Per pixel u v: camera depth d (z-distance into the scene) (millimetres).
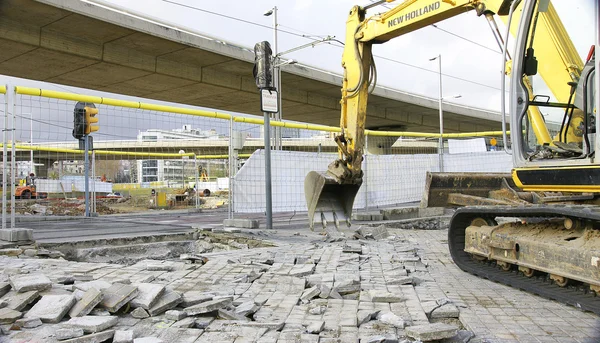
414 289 5352
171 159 20547
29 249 7430
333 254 7328
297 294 4988
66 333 3521
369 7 9492
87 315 4008
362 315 4207
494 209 5691
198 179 22188
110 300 4164
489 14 6980
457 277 6016
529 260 5297
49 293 4449
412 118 41094
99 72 23094
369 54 9672
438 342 3658
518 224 5797
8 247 7535
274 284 5348
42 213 16750
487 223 6289
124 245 8688
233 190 11031
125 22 19000
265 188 10836
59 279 5070
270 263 6613
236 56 23406
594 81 4938
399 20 8648
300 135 20469
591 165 4770
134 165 24078
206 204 24016
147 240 9109
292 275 5824
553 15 5656
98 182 18656
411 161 14625
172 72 23844
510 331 3920
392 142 20250
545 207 4914
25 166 17078
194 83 25500
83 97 9484
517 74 5613
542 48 5738
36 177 17266
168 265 6254
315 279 5586
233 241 9242
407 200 14445
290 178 12094
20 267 6000
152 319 4062
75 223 13078
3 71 22625
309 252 7527
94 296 4105
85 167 15258
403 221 12344
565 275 4758
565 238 4996
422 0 8164
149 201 23219
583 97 5020
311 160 12562
